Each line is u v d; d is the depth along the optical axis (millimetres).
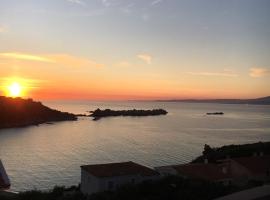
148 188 34156
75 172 78000
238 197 9992
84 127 192750
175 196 30469
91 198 34500
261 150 77500
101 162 89375
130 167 47469
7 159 93938
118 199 32438
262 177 51906
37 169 81375
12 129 181000
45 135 152625
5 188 15133
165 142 127875
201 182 36719
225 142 128750
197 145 119688
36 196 35750
